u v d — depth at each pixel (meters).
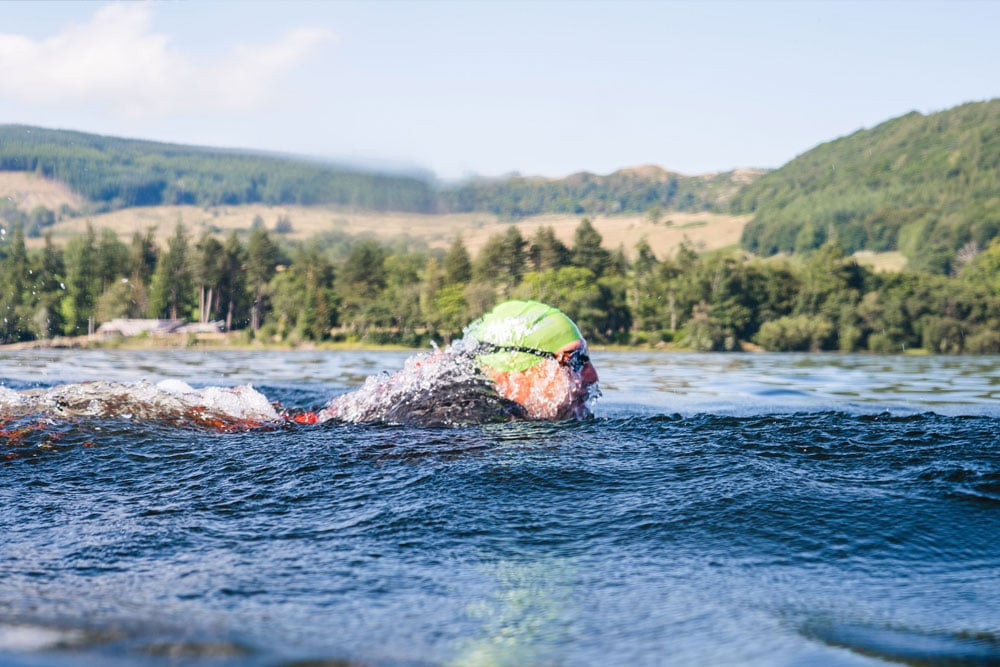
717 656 2.06
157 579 2.71
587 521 3.36
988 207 142.12
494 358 6.36
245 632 2.21
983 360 34.41
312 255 102.94
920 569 2.82
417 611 2.40
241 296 93.75
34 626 2.23
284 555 2.97
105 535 3.25
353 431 5.56
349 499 3.75
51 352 34.91
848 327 74.19
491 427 5.70
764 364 25.91
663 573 2.76
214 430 5.58
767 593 2.57
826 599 2.52
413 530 3.27
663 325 85.50
